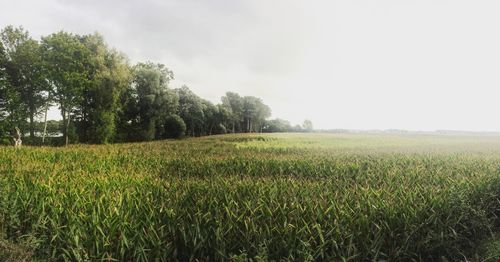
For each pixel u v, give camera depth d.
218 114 91.50
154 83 55.78
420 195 7.31
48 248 5.11
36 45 39.12
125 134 51.84
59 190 7.54
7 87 35.84
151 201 6.62
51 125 43.97
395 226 5.75
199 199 6.73
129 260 4.88
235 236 5.12
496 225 7.09
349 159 15.94
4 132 35.75
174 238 5.13
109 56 42.94
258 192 7.57
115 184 8.74
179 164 15.22
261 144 32.56
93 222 5.27
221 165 14.84
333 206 5.96
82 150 21.22
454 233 5.76
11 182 8.95
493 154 19.38
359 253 4.88
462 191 7.21
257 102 117.94
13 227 5.84
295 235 4.98
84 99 42.31
